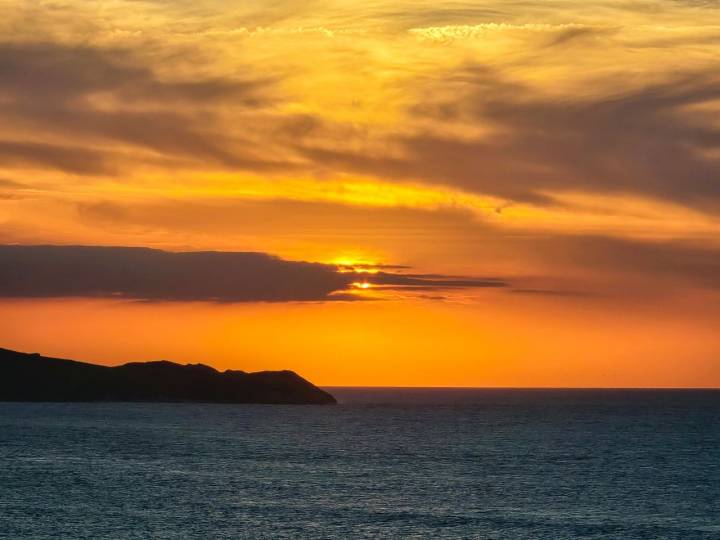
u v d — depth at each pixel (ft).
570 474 451.53
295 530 295.89
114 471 443.73
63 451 545.85
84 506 333.83
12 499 349.00
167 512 323.78
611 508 346.13
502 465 492.54
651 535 297.33
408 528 301.63
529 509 341.21
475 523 311.88
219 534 288.10
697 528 309.42
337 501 353.72
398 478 429.79
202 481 408.87
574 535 295.48
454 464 495.82
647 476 445.37
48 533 287.28
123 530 292.20
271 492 375.86
